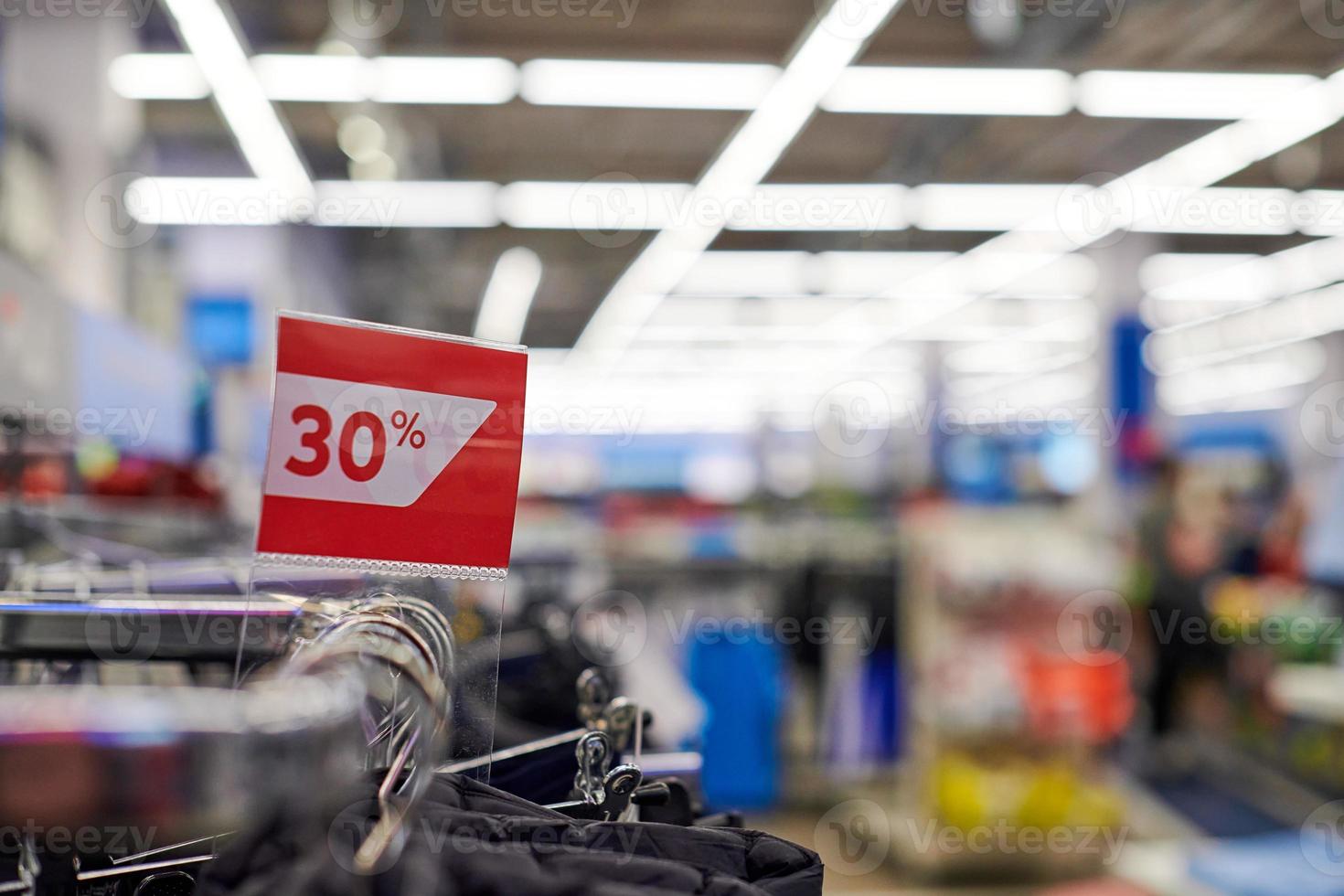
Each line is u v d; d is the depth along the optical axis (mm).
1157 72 4910
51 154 3426
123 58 4066
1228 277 8617
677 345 12250
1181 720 4520
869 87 5070
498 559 811
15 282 2551
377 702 731
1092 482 6250
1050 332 11031
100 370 3115
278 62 4434
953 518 3949
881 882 3645
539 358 13258
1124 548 4625
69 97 3561
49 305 2758
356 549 754
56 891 761
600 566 4609
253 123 4969
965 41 4590
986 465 6066
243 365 5082
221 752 406
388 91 4887
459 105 5191
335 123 5301
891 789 4336
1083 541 4012
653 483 10594
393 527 770
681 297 9820
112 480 2695
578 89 4926
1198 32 4531
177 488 2920
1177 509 4625
